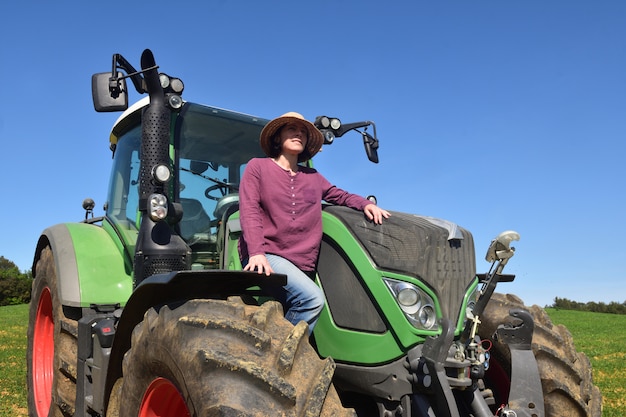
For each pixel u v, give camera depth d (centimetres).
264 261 277
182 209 365
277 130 327
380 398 290
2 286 4469
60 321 421
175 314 252
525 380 304
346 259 300
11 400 627
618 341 1648
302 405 212
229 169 420
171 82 370
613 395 753
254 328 232
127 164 456
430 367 265
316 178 326
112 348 308
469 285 304
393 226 296
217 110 432
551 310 3950
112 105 340
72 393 414
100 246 431
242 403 206
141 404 270
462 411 292
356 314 294
